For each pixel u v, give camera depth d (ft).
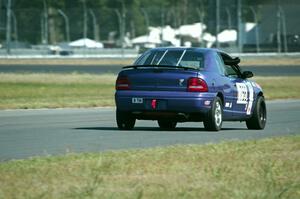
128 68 161.79
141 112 160.04
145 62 162.09
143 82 159.33
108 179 88.89
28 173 92.12
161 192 80.89
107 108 255.09
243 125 193.98
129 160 105.19
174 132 160.66
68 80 436.76
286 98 337.11
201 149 120.67
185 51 163.63
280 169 99.91
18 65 621.31
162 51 163.94
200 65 160.66
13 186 83.25
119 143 135.44
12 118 203.51
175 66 158.71
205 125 161.99
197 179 90.38
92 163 101.24
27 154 116.78
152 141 139.64
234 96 167.94
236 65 175.22
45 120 197.16
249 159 109.50
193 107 157.17
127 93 160.15
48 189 81.51
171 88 157.89
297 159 110.22
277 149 123.03
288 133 164.55
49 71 538.06
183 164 102.37
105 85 397.80
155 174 93.35
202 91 157.48
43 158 106.42
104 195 78.43
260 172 96.89
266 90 377.71
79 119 202.18
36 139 142.82
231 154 114.93
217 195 80.33
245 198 79.10
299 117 220.64
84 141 138.92
